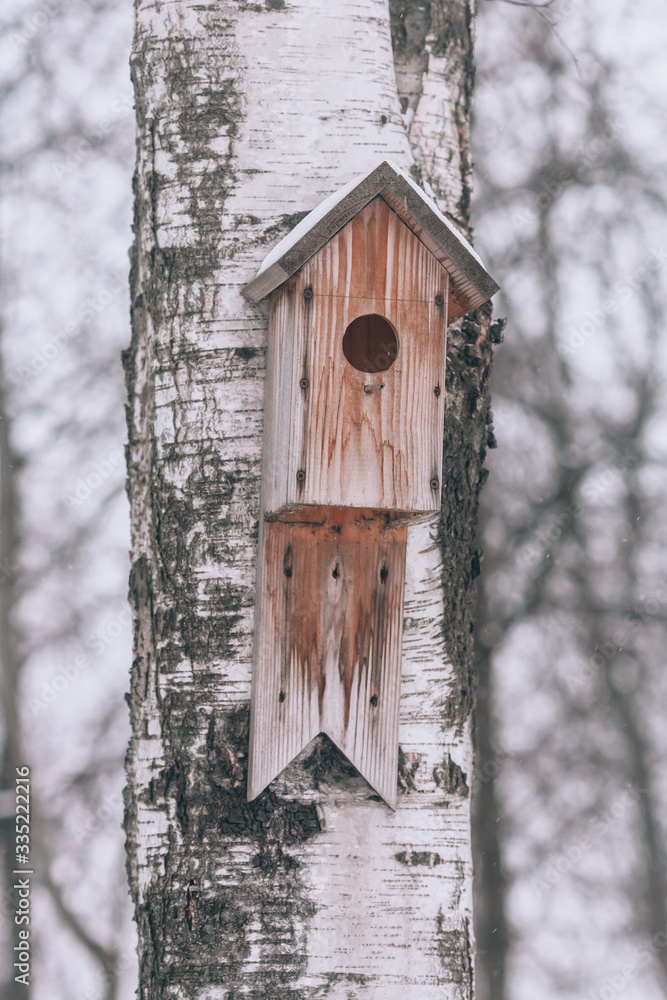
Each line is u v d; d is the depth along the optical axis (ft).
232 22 10.82
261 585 9.73
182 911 9.37
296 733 9.61
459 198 12.71
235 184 10.53
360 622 9.84
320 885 9.45
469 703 10.47
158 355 10.55
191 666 9.87
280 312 9.93
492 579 31.99
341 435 9.36
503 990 31.17
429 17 12.90
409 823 9.75
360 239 9.52
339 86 10.87
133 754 10.35
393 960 9.43
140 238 11.03
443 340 9.67
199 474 10.15
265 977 9.23
